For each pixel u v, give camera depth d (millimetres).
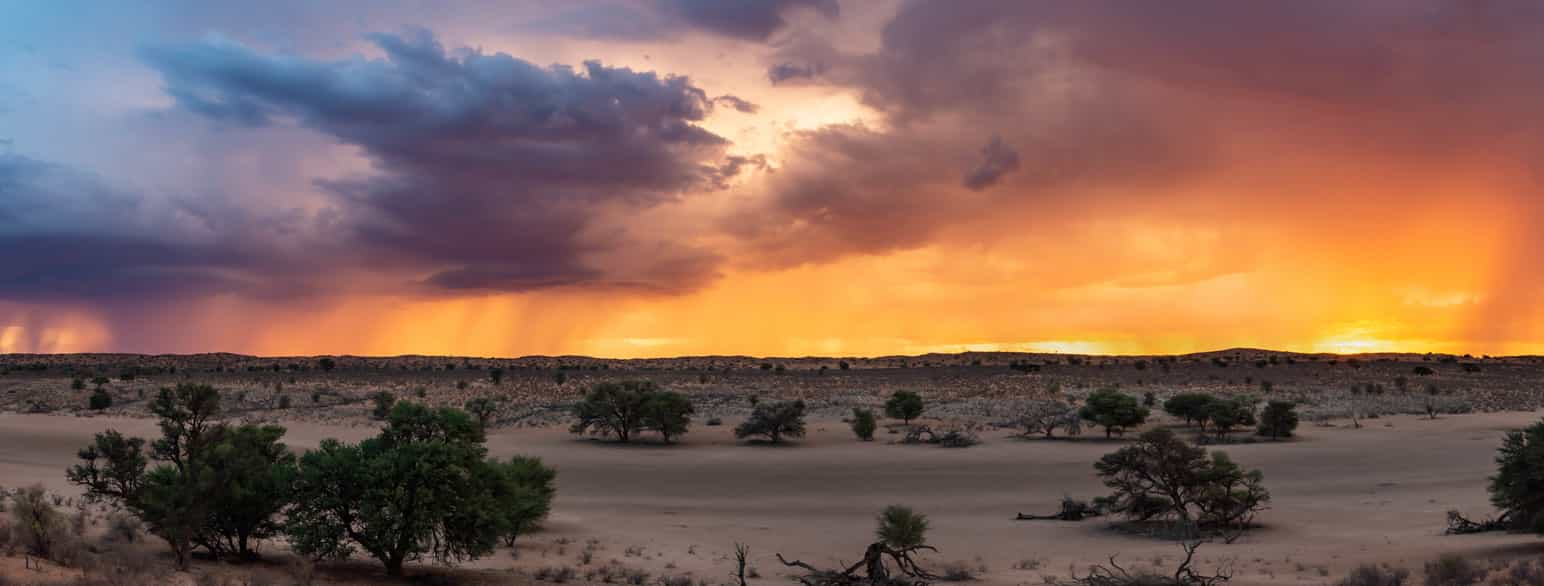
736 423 106500
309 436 85750
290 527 29922
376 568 31953
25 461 68250
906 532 36594
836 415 113000
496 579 31516
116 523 34281
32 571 22406
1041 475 68562
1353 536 42594
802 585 31875
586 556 36812
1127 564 36469
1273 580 30938
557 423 104250
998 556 39562
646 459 76688
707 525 49531
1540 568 27750
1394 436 86250
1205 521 48438
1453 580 27812
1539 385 160750
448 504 30328
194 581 24500
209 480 29969
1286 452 77062
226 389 144125
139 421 98875
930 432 87750
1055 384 145250
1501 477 38750
